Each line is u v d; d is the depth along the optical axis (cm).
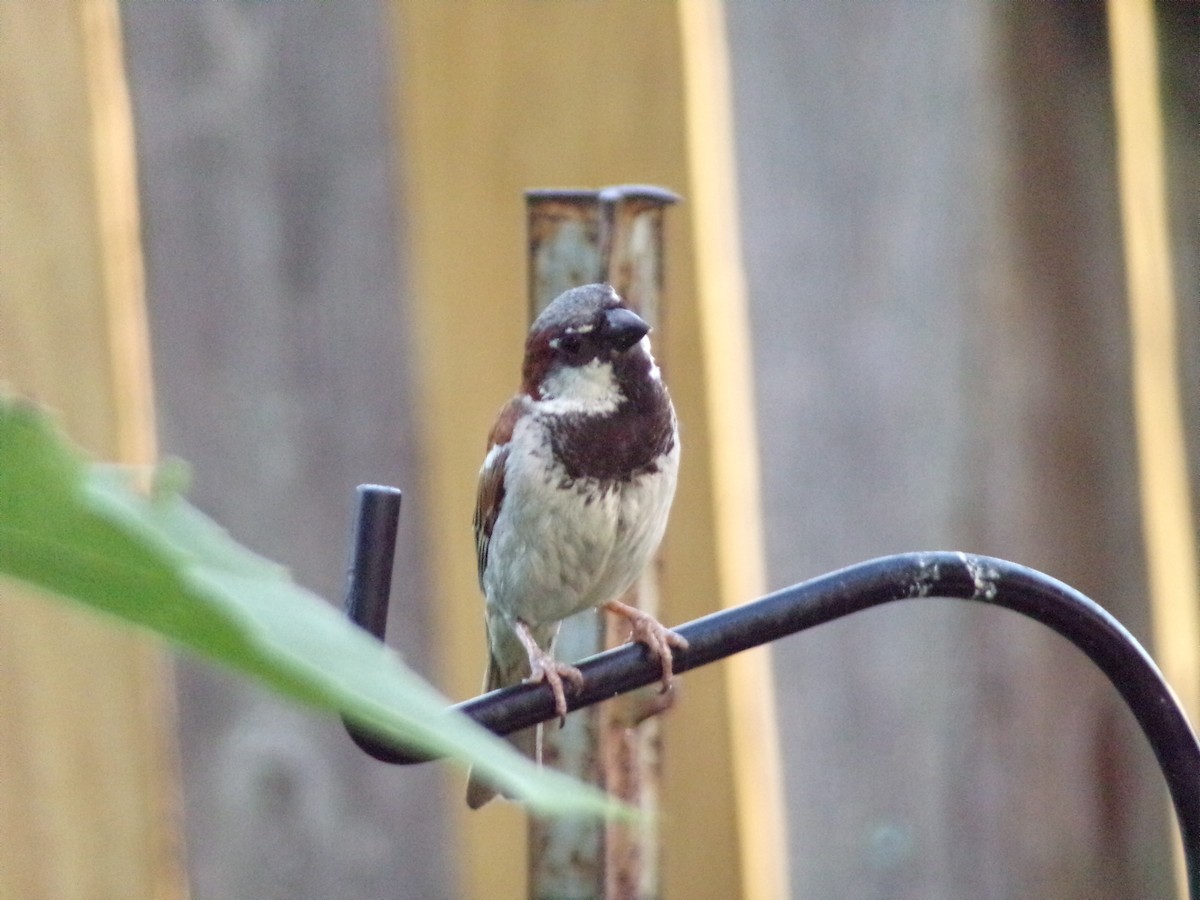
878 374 736
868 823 731
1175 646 774
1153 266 775
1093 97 750
